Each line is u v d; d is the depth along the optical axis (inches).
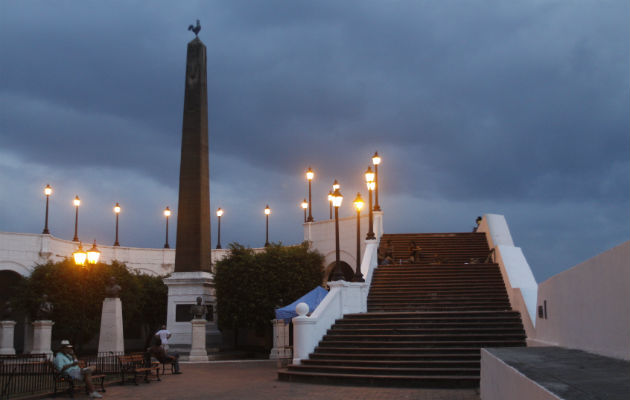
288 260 1505.9
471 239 1421.0
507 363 333.1
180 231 1451.8
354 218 1626.5
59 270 1515.7
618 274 372.2
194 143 1472.7
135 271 1900.8
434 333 795.4
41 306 1015.0
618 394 208.7
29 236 1619.1
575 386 228.8
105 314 843.4
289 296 1464.1
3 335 1168.2
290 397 581.6
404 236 1445.6
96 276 1531.7
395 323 831.7
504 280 1056.2
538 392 229.1
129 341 1940.2
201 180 1461.6
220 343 1456.7
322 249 1694.1
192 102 1487.5
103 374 674.2
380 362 703.7
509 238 1321.4
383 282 1107.9
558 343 549.0
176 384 738.8
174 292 1423.5
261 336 1620.3
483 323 808.3
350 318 870.4
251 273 1454.2
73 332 1509.6
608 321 391.9
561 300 534.6
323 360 738.2
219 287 1456.7
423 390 620.1
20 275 1595.7
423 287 1070.4
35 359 915.4
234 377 819.4
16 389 668.7
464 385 639.8
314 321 784.3
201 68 1501.0
